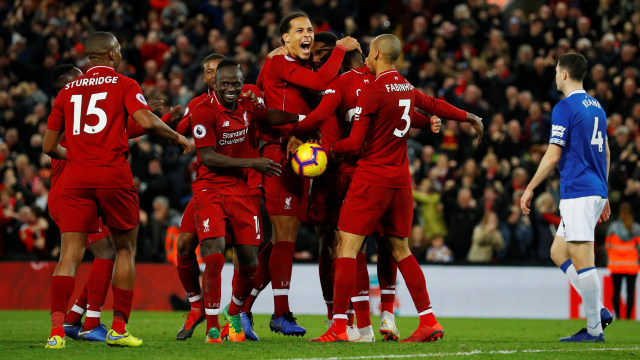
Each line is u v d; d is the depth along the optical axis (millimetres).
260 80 26672
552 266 45500
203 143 23031
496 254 48344
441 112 25125
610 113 57656
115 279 22625
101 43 22953
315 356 19766
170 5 71125
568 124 24656
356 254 23688
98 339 23609
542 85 60062
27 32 69688
